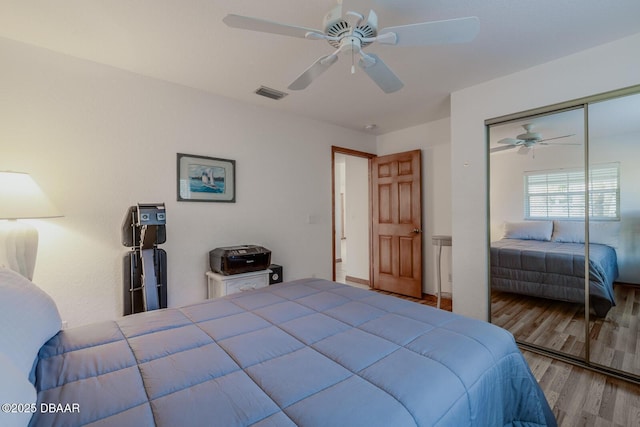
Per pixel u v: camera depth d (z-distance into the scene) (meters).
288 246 3.53
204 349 1.14
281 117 3.45
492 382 1.12
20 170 2.02
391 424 0.76
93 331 1.29
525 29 1.91
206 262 2.88
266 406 0.81
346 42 1.46
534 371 2.19
